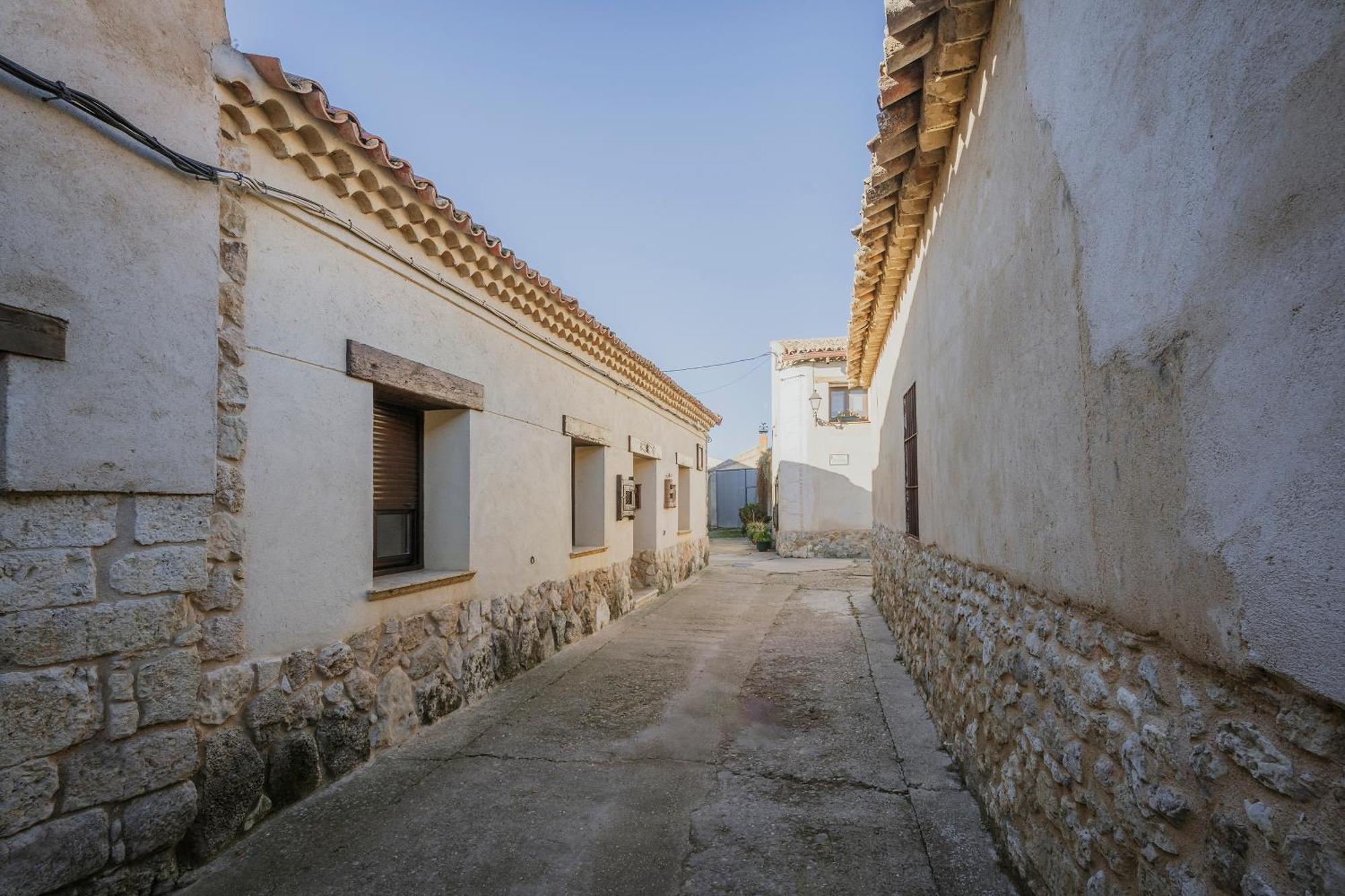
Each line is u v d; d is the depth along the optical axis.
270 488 3.21
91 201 2.40
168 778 2.59
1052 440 2.29
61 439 2.29
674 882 2.67
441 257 4.57
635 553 10.40
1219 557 1.36
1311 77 1.08
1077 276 2.04
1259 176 1.21
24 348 2.19
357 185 3.72
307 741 3.36
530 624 5.83
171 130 2.68
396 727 4.02
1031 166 2.43
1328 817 1.11
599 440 7.75
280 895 2.57
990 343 3.06
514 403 5.64
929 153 3.98
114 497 2.46
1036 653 2.48
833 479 17.03
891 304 6.91
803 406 17.14
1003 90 2.75
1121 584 1.80
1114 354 1.80
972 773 3.35
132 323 2.51
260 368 3.17
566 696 5.03
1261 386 1.22
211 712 2.85
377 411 4.54
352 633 3.71
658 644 6.78
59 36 2.33
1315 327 1.08
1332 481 1.05
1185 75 1.43
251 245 3.15
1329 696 1.07
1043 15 2.27
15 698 2.17
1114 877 1.85
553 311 6.10
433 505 4.91
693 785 3.51
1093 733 1.98
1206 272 1.38
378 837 2.98
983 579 3.28
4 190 2.17
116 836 2.42
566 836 3.01
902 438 6.45
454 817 3.17
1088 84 1.93
